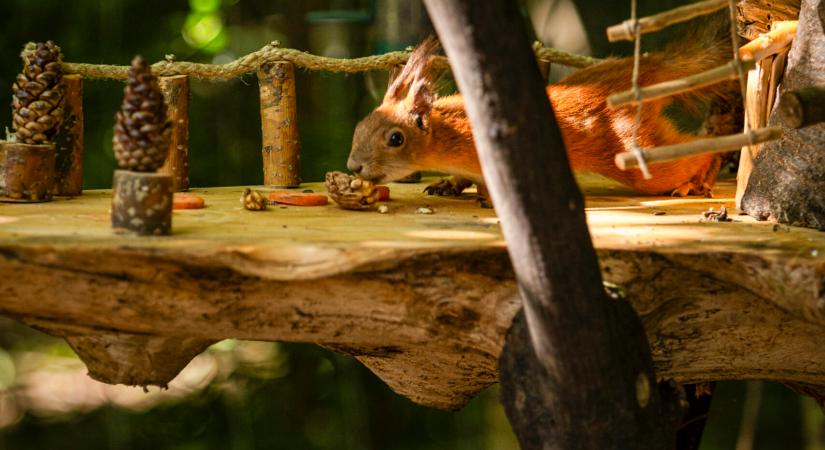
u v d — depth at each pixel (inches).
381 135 157.4
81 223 149.1
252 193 153.5
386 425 179.0
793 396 178.5
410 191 159.6
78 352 148.9
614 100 145.6
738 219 151.7
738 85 159.0
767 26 153.0
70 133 155.3
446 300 146.5
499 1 142.3
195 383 178.9
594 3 177.8
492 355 147.3
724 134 160.1
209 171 176.2
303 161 175.9
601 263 146.5
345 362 178.5
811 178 150.2
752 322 147.3
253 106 177.3
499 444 177.9
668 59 158.6
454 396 151.4
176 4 176.7
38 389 180.4
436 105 158.4
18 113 153.5
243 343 179.5
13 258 145.3
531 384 145.6
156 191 147.2
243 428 177.5
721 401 178.7
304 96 179.3
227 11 178.2
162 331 146.9
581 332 144.2
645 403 145.6
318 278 145.8
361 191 153.6
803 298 145.7
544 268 143.6
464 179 159.2
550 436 145.5
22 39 173.8
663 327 147.2
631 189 159.3
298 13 182.1
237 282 146.2
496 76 142.5
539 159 142.9
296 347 178.4
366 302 146.6
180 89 157.8
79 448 177.3
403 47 175.3
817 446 174.2
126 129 147.3
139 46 175.5
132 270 145.6
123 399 179.8
